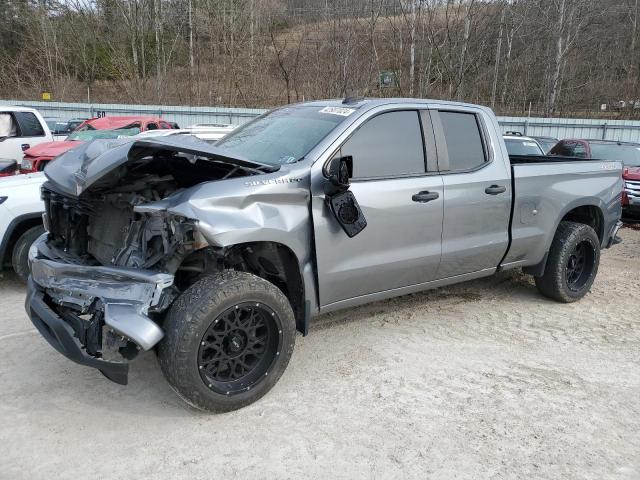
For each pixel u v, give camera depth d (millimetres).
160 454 3096
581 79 34625
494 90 28562
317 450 3152
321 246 3783
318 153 3814
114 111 27562
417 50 25609
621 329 5043
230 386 3451
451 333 4848
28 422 3379
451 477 2943
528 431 3379
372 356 4352
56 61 37875
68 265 3453
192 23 35125
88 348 3254
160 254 3367
